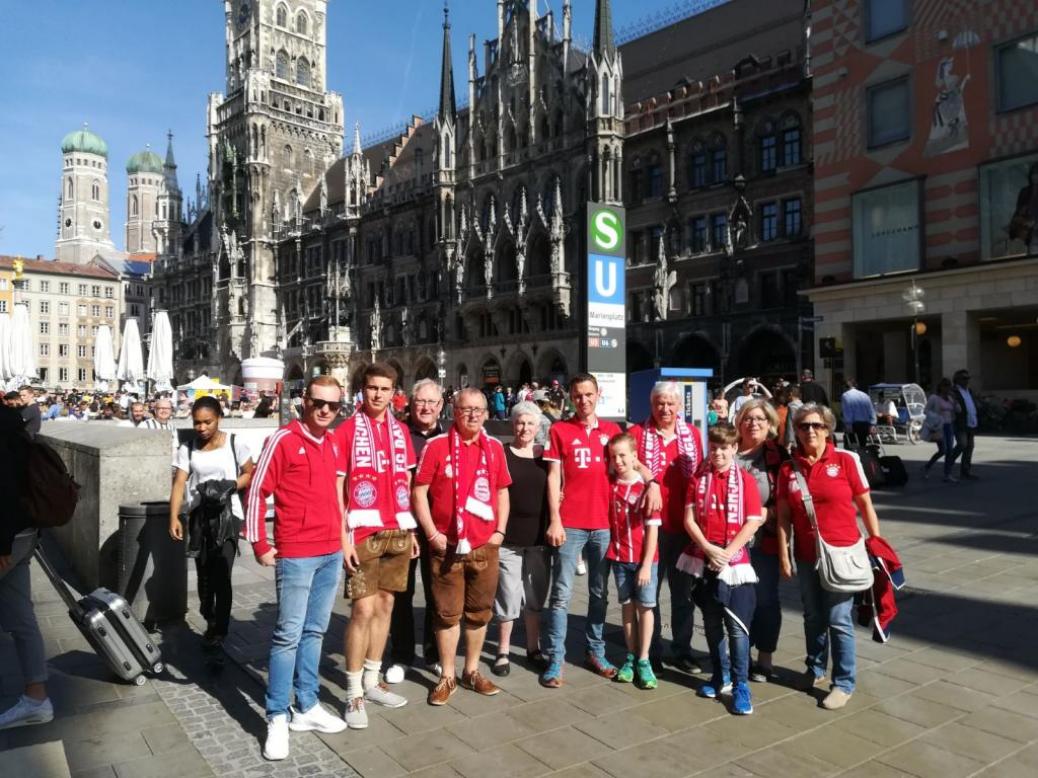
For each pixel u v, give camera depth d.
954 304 30.88
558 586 7.01
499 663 7.26
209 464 8.07
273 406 29.03
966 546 11.66
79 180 164.62
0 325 34.28
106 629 6.75
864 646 7.79
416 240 67.19
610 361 15.56
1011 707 6.29
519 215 57.00
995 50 29.89
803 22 43.09
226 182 88.50
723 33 51.03
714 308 45.88
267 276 84.50
